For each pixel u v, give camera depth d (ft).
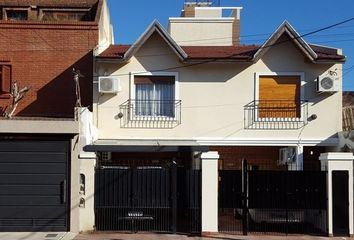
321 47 68.39
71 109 65.21
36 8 75.61
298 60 63.62
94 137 59.36
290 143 63.00
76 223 48.26
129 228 47.88
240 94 63.52
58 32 66.08
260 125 63.26
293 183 47.88
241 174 47.93
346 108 72.02
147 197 47.98
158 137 63.05
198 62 62.64
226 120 63.26
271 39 61.46
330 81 62.03
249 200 47.75
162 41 63.26
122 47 69.00
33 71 65.77
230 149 67.10
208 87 63.41
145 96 63.52
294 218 47.83
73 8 75.61
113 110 62.75
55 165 49.29
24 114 65.16
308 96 63.41
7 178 49.16
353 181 47.55
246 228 47.19
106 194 48.03
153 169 48.21
